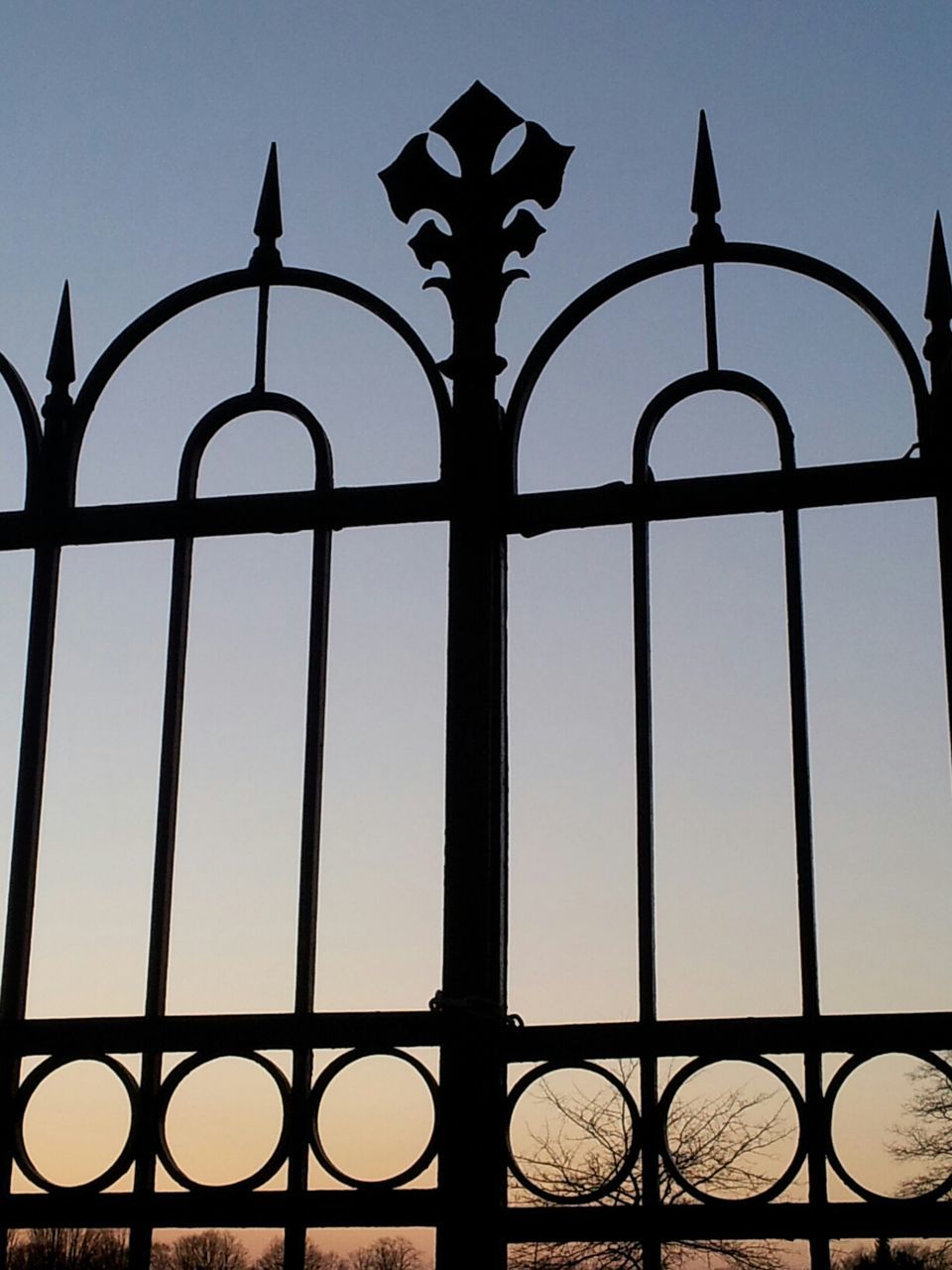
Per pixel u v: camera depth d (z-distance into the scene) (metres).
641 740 3.26
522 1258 3.02
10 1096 3.20
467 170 3.68
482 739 3.30
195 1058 3.16
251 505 3.51
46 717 3.47
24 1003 3.27
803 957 3.07
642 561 3.37
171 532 3.52
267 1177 3.06
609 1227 2.95
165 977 3.24
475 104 3.70
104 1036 3.19
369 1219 3.02
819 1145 2.94
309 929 3.23
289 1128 3.09
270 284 3.65
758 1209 2.92
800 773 3.18
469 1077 3.07
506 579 3.46
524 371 3.52
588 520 3.41
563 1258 3.00
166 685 3.43
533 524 3.43
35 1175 3.11
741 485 3.36
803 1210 2.91
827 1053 2.99
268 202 3.71
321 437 3.54
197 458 3.59
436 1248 3.01
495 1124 3.05
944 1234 2.87
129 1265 3.04
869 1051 2.97
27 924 3.32
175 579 3.49
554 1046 3.08
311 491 3.50
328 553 3.48
